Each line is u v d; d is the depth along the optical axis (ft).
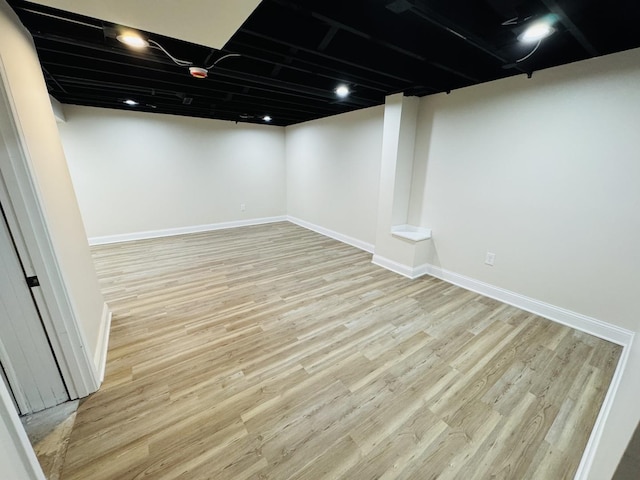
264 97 11.43
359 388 5.65
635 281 6.80
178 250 14.21
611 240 7.04
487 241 9.57
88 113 13.51
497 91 8.59
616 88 6.52
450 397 5.46
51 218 4.65
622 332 7.08
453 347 6.97
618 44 6.13
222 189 18.21
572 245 7.69
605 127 6.79
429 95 10.50
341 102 12.28
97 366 5.70
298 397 5.42
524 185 8.42
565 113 7.35
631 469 1.76
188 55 7.22
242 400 5.32
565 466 4.24
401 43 6.22
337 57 6.86
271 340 7.14
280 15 5.83
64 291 4.73
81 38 6.06
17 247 4.23
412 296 9.66
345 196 15.51
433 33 6.41
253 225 19.83
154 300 9.11
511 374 6.07
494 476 4.10
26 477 2.08
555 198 7.84
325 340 7.18
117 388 5.55
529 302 8.75
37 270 4.41
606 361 6.47
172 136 15.81
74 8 4.27
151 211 16.08
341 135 15.05
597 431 4.56
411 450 4.45
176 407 5.15
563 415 5.07
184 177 16.69
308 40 6.29
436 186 10.87
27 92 4.70
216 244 15.37
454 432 4.76
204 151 17.01
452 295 9.78
